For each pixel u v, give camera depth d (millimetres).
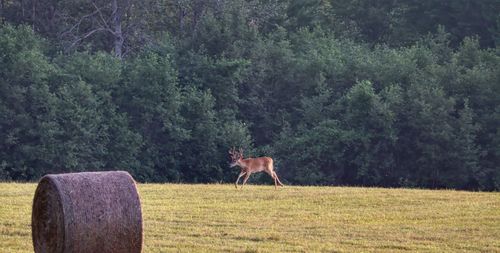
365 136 66750
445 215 29906
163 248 22500
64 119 64188
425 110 66750
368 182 68688
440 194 36062
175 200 32562
